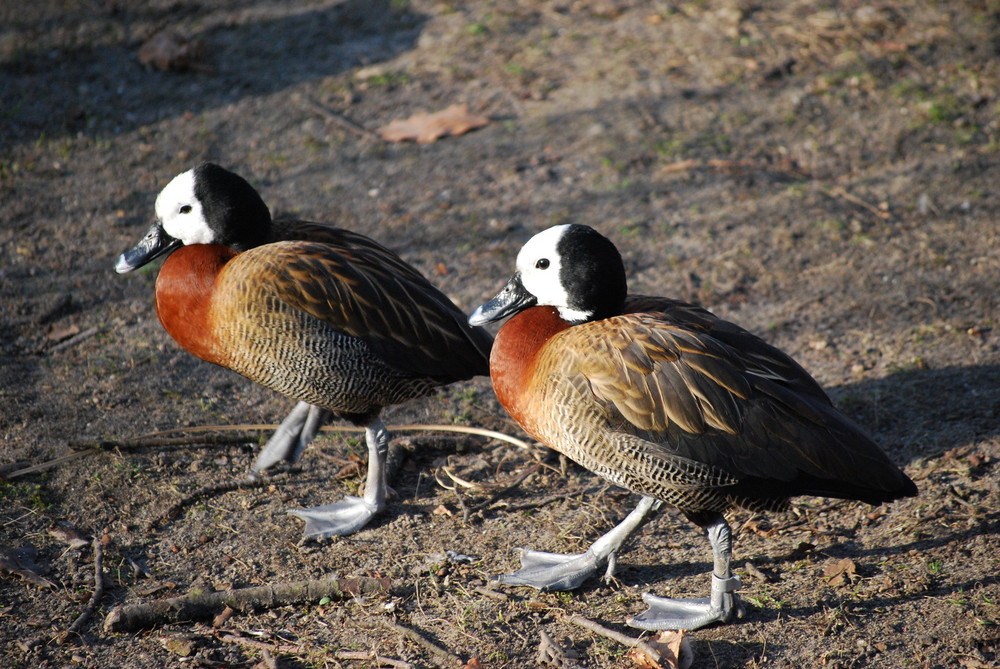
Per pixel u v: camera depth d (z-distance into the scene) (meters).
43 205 13.48
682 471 7.15
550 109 15.53
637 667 7.09
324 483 9.45
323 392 8.58
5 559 8.13
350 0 18.70
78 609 7.75
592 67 16.50
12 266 12.28
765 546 8.38
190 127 15.30
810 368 10.56
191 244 8.70
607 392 7.13
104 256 12.62
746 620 7.49
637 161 14.24
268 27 17.86
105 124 15.31
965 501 8.49
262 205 8.85
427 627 7.60
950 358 10.45
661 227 13.02
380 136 15.12
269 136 15.15
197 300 8.44
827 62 16.16
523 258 7.86
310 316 8.27
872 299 11.55
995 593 7.47
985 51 16.22
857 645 7.14
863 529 8.45
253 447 9.87
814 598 7.63
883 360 10.56
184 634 7.52
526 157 14.51
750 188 13.64
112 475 9.25
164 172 14.26
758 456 7.11
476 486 9.26
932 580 7.68
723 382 7.14
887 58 16.14
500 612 7.73
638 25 17.61
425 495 9.30
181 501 8.98
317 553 8.49
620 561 8.33
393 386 8.74
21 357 10.86
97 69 16.52
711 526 7.39
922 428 9.52
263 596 7.84
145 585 8.02
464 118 15.34
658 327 7.38
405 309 8.68
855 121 14.85
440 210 13.52
